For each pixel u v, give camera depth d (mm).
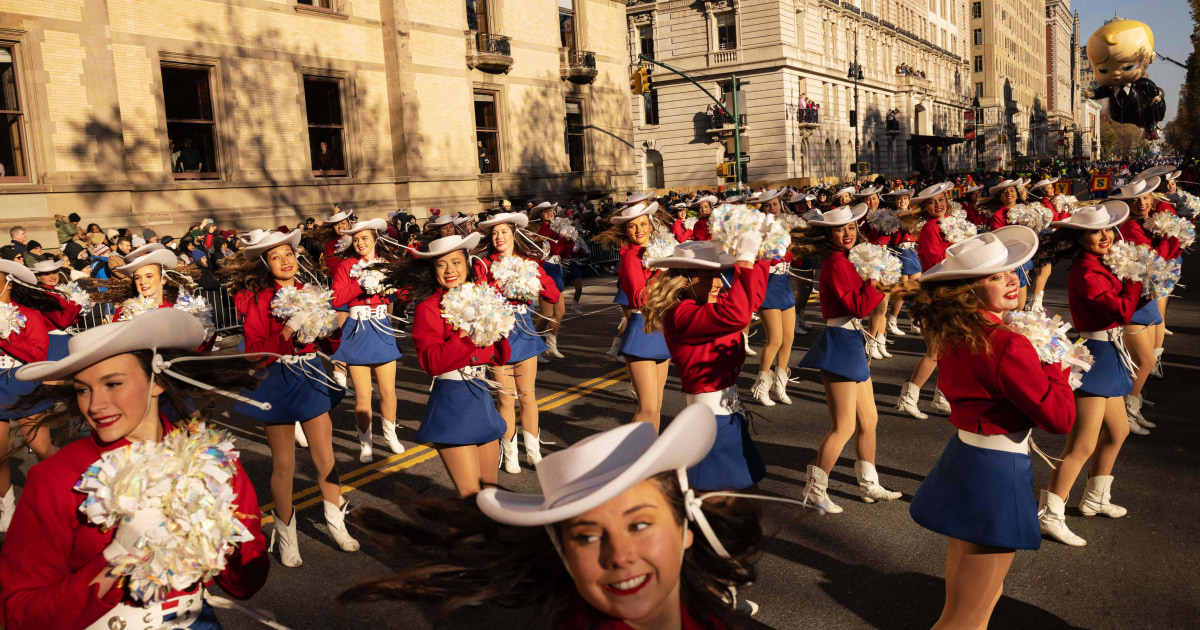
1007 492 3410
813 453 7098
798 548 5230
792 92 48094
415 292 5363
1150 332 7074
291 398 5156
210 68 20484
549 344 11992
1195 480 6012
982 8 96188
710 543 1916
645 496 1769
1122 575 4676
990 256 3447
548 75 29703
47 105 17391
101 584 2240
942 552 5090
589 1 31516
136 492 2230
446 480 6941
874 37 60844
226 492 2375
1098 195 25219
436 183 25516
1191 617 4195
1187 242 7676
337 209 23000
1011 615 4320
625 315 11250
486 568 2043
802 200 16188
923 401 8570
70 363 2244
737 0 47188
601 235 6789
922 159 69438
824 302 5602
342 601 2094
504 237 8195
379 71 24391
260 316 5203
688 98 49812
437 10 25453
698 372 4102
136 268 6672
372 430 8641
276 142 21797
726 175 26594
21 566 2307
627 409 8891
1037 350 3344
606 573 1744
